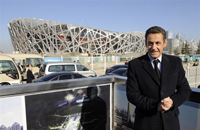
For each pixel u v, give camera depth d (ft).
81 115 7.11
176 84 4.76
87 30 231.30
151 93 4.68
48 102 6.10
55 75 24.17
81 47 229.04
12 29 244.22
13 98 5.26
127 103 7.66
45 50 214.69
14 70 25.64
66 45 217.97
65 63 34.73
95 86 7.54
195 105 5.14
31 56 43.11
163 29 4.84
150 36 4.77
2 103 5.06
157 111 4.58
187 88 4.67
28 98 5.60
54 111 6.28
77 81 6.74
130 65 5.23
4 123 5.12
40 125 5.95
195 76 34.40
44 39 211.61
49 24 209.26
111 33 256.93
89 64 89.25
